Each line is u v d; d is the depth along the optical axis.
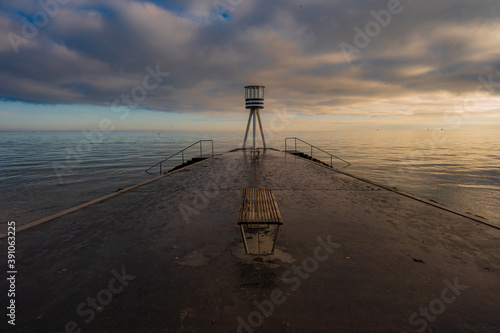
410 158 47.41
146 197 5.93
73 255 3.13
